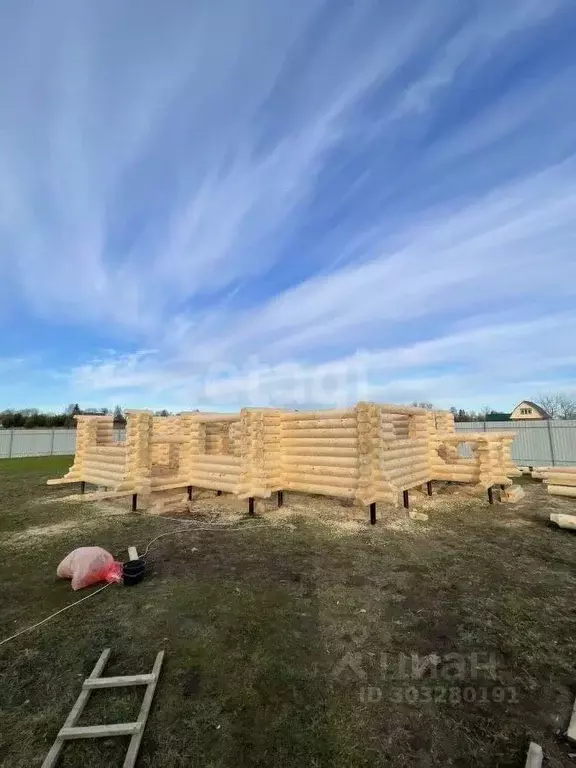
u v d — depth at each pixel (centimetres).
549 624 387
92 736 245
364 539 679
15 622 399
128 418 938
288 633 371
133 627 385
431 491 1109
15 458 2392
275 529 748
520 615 404
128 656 336
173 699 281
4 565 570
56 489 1230
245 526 772
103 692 288
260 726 255
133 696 284
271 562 568
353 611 414
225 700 280
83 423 1145
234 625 387
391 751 236
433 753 235
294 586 482
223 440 1184
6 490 1217
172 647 349
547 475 902
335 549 625
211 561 575
